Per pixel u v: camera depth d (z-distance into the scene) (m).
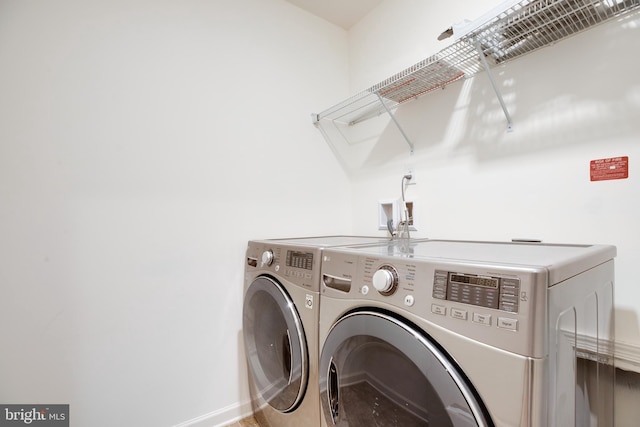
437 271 0.70
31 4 1.13
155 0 1.40
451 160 1.49
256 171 1.69
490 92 1.33
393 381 0.79
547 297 0.56
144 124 1.36
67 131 1.19
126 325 1.30
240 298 1.60
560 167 1.12
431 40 1.58
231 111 1.61
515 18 0.98
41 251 1.14
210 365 1.50
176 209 1.43
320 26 2.02
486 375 0.60
